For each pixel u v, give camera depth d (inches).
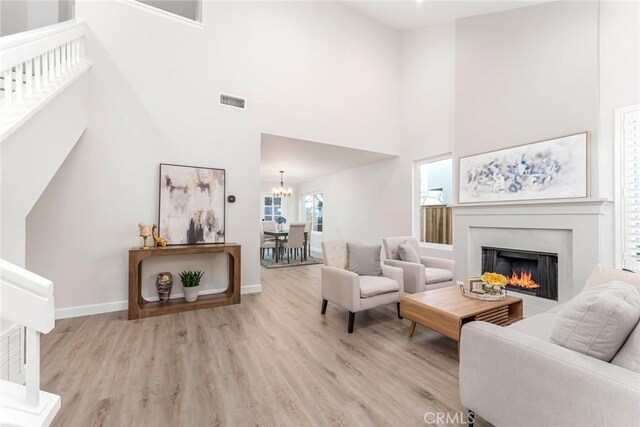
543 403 44.0
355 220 269.6
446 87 184.2
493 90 148.9
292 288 171.9
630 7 104.9
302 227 272.4
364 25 200.5
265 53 163.5
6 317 34.3
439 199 194.9
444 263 145.9
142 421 59.4
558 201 119.2
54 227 115.2
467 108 161.5
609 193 109.4
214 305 134.8
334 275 117.0
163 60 136.6
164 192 135.3
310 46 178.9
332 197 306.5
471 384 55.5
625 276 70.0
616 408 36.3
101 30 123.0
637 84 103.3
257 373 78.2
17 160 70.7
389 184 229.8
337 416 61.5
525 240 134.6
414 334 105.1
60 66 97.3
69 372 77.1
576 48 118.8
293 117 172.1
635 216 103.2
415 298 100.0
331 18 186.7
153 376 76.0
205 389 70.7
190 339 99.3
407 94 212.2
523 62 136.7
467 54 162.2
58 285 116.0
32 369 35.8
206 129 146.8
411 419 60.7
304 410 63.4
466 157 160.2
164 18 136.9
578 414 40.1
